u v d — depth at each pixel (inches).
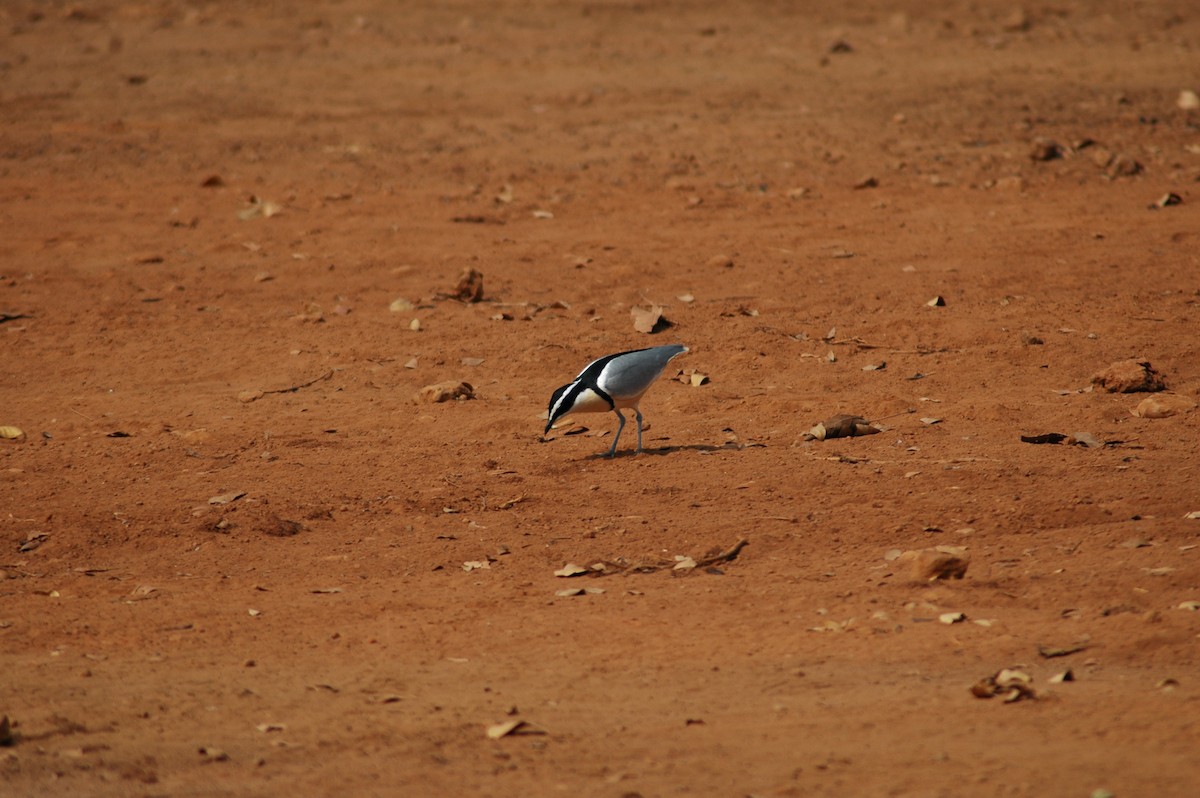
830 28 2357.3
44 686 488.4
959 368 946.7
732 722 425.4
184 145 1803.6
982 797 351.6
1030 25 2356.1
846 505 673.0
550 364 1003.3
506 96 2000.5
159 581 622.5
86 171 1694.1
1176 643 468.8
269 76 2149.4
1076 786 352.5
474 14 2527.1
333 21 2513.5
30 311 1205.7
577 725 430.6
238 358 1063.6
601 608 559.2
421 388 968.9
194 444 847.1
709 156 1681.8
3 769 406.9
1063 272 1195.3
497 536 663.8
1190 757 364.2
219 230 1462.8
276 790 386.9
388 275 1289.4
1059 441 756.0
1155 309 1059.3
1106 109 1814.7
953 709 422.6
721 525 656.4
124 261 1363.2
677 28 2379.4
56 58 2273.6
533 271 1288.1
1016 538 612.1
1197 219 1338.6
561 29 2393.0
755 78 2049.7
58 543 677.3
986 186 1509.6
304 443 839.7
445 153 1740.9
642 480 732.7
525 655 508.4
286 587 607.5
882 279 1208.2
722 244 1349.7
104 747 425.4
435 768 398.6
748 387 932.6
